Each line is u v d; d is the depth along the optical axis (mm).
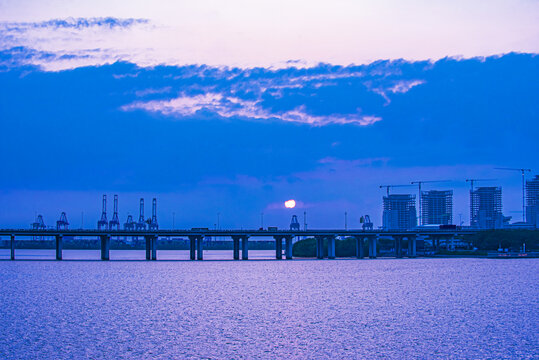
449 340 88188
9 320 107000
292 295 147500
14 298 140250
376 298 139625
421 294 147000
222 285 176000
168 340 89500
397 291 155000
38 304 129375
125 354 80750
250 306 126562
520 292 149875
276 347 84688
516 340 87750
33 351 82188
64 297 142625
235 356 79750
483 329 96375
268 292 155000
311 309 121312
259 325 102188
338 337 91250
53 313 115750
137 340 89500
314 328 98938
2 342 87562
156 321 106375
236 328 99438
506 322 102812
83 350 82812
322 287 168500
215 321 106375
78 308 123000
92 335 93125
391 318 108250
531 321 103750
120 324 103125
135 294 150000
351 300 136125
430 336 91125
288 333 94750
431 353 80438
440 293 148875
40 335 92938
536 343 85875
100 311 118688
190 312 117438
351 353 80875
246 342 88125
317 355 79875
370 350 82438
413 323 102688
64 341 88562
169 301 135375
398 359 77562
